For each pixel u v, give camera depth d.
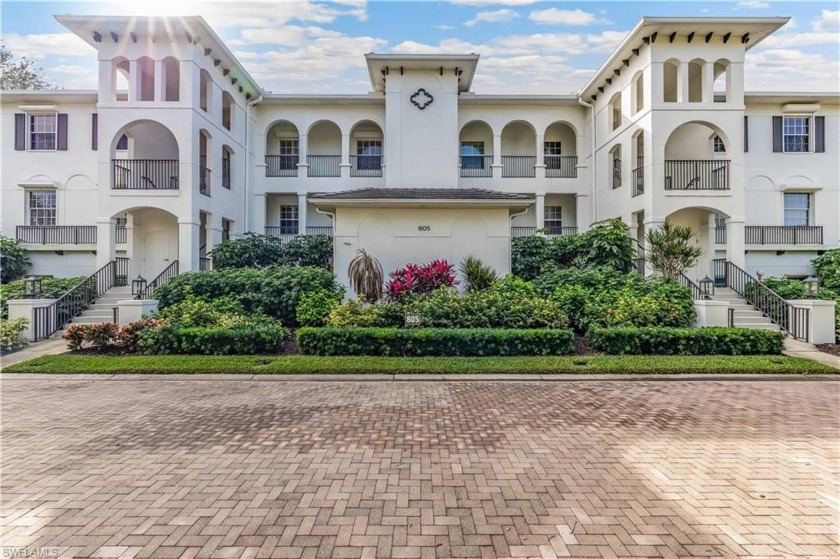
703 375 8.26
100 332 9.89
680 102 15.29
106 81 15.26
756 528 3.29
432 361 8.82
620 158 18.19
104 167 15.25
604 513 3.49
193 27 15.16
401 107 18.33
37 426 5.50
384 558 2.94
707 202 15.38
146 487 3.90
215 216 17.08
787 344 11.41
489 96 20.30
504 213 14.69
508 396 6.98
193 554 2.97
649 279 13.26
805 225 18.92
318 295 11.98
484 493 3.81
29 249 18.67
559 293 11.98
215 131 17.11
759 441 5.04
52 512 3.49
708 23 14.58
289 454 4.64
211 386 7.57
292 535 3.19
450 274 13.23
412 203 14.20
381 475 4.14
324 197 14.41
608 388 7.50
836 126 18.97
